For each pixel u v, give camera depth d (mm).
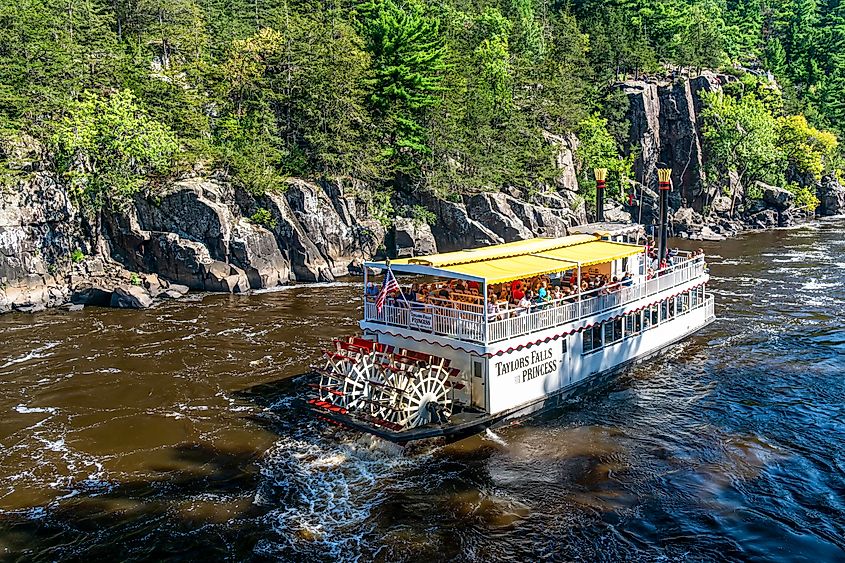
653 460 27406
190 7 99375
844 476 26000
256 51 84500
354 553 21672
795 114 147750
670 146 123750
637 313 38125
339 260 73312
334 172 78375
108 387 36781
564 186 103750
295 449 28953
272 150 76688
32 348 44375
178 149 69000
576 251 37188
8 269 56781
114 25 92750
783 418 31312
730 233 104938
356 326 48938
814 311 50656
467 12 136625
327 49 83750
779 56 178625
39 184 60781
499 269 31297
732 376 36844
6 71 66188
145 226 65625
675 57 141125
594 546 21797
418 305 32375
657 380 36469
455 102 92438
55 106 65688
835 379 36062
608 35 137125
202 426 31453
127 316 53000
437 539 22281
